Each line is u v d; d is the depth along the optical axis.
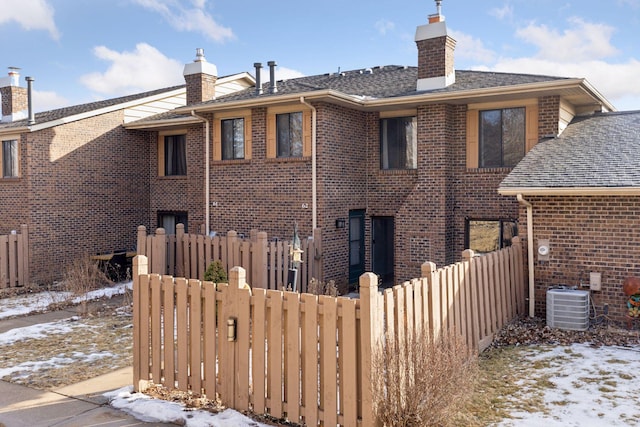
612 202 10.81
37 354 9.82
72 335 11.20
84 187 19.06
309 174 15.13
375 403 5.67
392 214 16.09
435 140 14.74
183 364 7.19
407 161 15.91
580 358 8.76
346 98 14.48
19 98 22.78
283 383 6.43
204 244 14.26
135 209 20.81
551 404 6.90
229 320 6.70
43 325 12.15
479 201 14.70
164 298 7.36
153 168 21.22
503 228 14.51
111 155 19.95
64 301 14.61
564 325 10.52
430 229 14.83
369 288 5.68
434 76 15.13
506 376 7.98
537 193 10.84
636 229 10.59
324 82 19.72
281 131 15.87
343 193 15.61
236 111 16.66
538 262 11.62
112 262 18.02
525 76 14.39
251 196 16.38
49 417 6.89
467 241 15.03
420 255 14.98
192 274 14.48
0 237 16.52
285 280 13.66
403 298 6.35
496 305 10.14
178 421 6.57
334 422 5.96
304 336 6.20
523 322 11.15
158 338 7.45
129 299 14.75
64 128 18.42
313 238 14.59
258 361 6.56
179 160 20.69
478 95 13.56
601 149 12.09
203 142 19.20
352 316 5.81
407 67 20.23
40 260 17.75
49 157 18.02
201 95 19.56
